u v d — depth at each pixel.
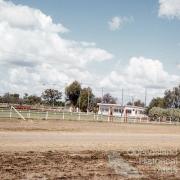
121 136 36.12
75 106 113.81
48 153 22.45
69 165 19.05
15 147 24.02
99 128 43.72
